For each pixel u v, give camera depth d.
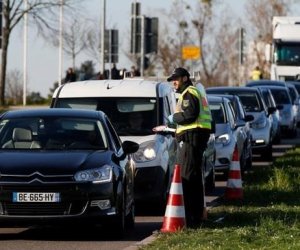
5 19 92.12
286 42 91.38
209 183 39.09
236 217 28.38
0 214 25.12
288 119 73.06
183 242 23.69
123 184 26.83
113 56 70.69
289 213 29.17
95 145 27.62
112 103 34.06
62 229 28.06
